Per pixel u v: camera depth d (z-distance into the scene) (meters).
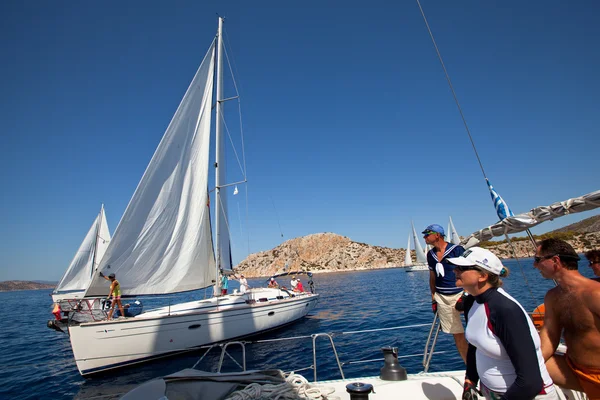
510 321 1.92
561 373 2.44
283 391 3.29
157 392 2.79
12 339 17.03
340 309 22.06
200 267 12.59
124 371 9.88
